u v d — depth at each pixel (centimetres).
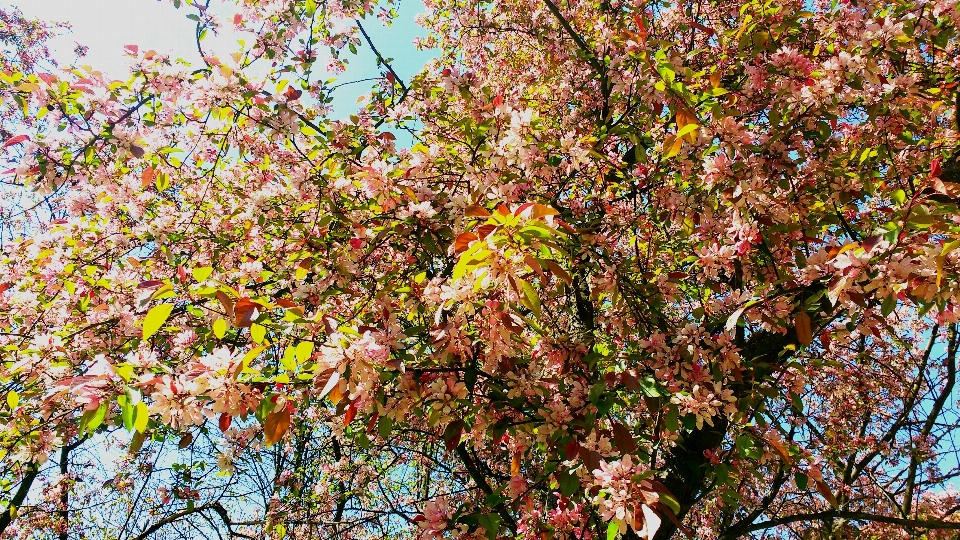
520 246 206
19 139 340
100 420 196
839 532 584
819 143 365
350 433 471
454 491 658
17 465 474
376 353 233
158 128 393
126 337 389
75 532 866
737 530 470
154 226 415
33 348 331
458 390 274
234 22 421
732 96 383
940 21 350
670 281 359
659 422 338
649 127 429
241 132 405
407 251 372
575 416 281
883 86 334
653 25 523
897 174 386
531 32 580
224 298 209
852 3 355
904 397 697
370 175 324
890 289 224
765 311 290
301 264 337
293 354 225
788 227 331
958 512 683
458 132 432
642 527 205
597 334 402
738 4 496
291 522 680
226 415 248
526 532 306
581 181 412
